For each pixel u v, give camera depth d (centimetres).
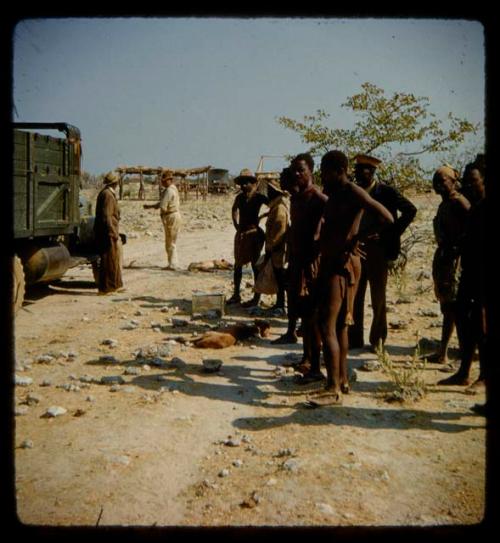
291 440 407
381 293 627
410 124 1062
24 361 586
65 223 929
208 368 564
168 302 935
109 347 659
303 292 546
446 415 452
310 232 543
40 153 841
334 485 341
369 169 604
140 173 3922
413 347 652
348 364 589
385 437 411
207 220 2770
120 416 450
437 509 313
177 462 374
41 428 426
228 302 916
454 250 566
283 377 551
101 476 352
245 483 345
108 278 999
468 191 573
